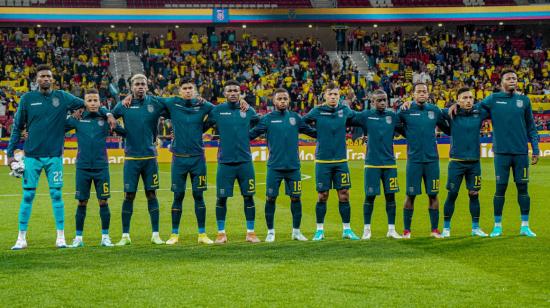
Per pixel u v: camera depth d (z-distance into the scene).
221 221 10.40
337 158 10.51
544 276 7.72
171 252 9.31
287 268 8.16
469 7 42.38
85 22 39.94
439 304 6.65
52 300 6.81
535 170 24.08
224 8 41.09
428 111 10.64
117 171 25.91
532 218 12.93
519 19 42.25
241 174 10.39
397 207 14.94
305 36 45.91
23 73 37.41
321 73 40.00
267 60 40.75
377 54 42.59
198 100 10.36
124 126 10.23
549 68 41.88
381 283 7.43
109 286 7.33
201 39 42.94
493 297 6.88
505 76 10.66
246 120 10.42
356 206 15.21
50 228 12.13
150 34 44.31
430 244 9.83
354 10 42.12
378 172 10.59
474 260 8.59
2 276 7.80
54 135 9.99
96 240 10.78
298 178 10.48
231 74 39.12
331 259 8.70
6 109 33.50
